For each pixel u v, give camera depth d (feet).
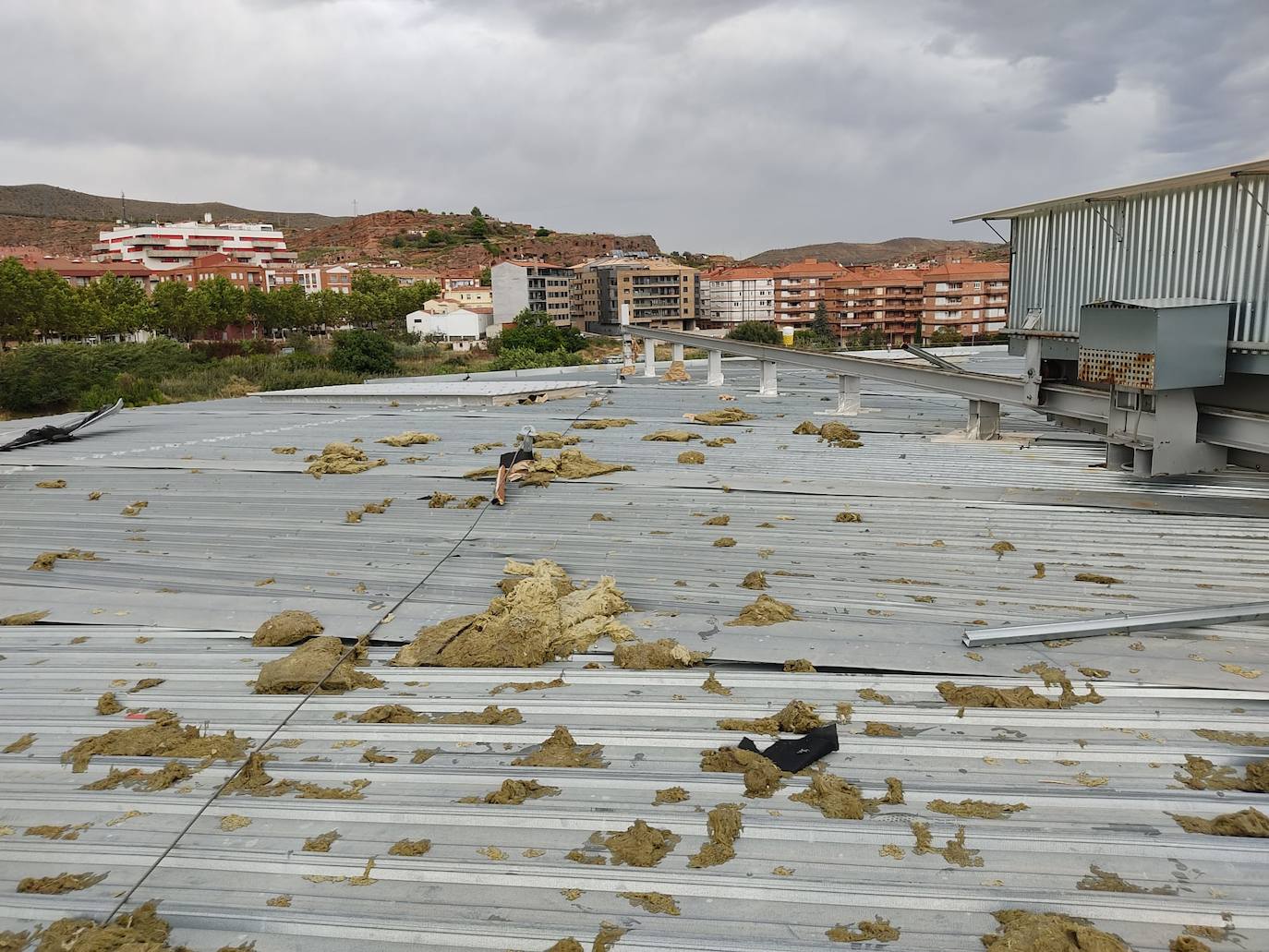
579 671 19.19
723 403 63.21
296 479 38.78
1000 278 335.67
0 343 215.72
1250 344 30.40
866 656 19.61
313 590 25.05
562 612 21.53
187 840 13.62
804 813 13.87
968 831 13.32
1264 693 17.10
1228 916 11.41
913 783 14.65
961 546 27.68
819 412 56.54
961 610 22.25
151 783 15.21
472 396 67.26
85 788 15.19
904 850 12.94
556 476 37.42
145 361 175.32
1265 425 31.17
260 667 20.15
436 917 11.82
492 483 37.19
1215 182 31.63
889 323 355.15
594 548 28.32
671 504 33.22
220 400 73.00
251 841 13.58
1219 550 26.43
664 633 21.16
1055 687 17.81
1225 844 12.79
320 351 242.78
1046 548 27.17
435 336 314.14
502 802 14.39
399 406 67.41
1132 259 36.17
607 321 378.94
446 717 17.44
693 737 16.39
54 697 18.78
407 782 15.12
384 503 34.19
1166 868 12.39
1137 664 18.63
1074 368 42.29
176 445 48.39
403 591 24.82
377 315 338.34
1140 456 34.60
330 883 12.57
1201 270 32.50
